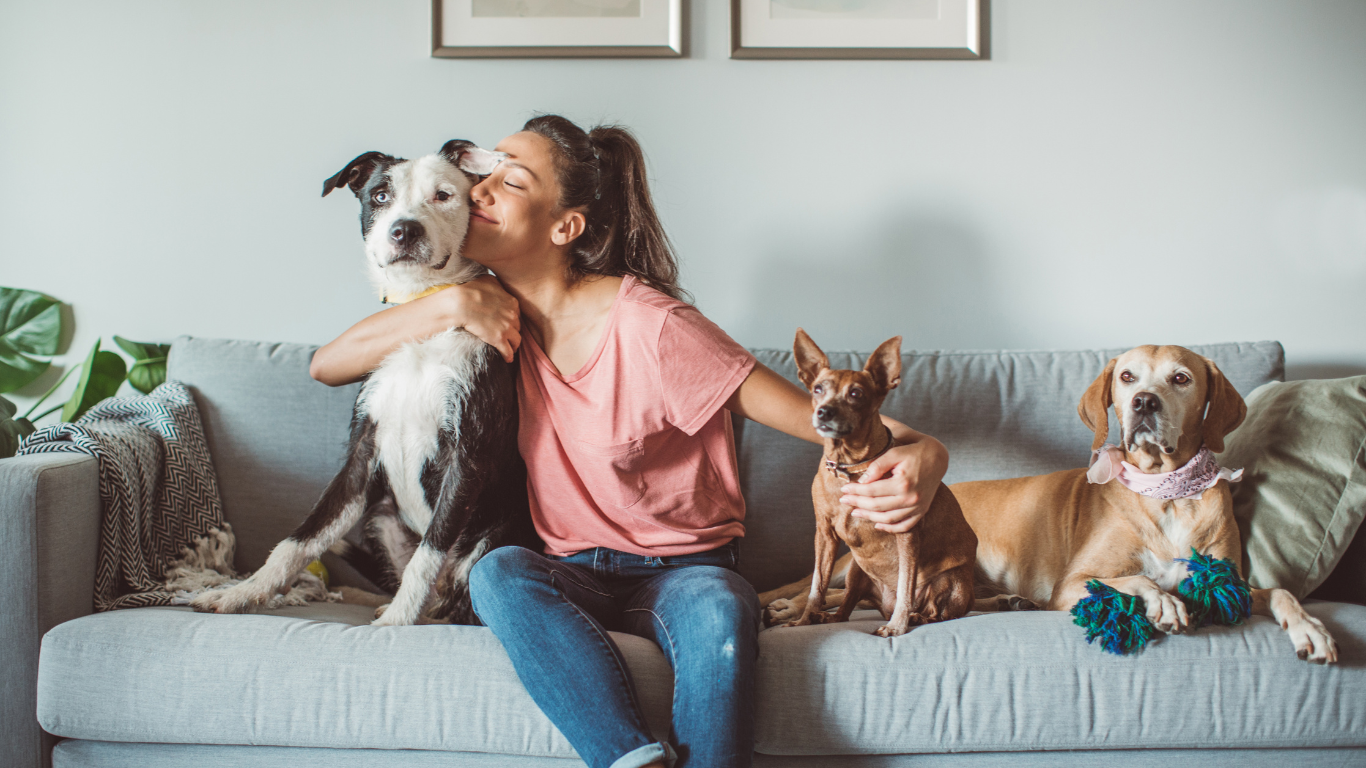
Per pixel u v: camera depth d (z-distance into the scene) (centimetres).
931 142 202
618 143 150
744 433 175
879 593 144
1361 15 200
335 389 177
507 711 111
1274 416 145
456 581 143
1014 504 164
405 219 132
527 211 133
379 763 115
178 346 182
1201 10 201
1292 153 202
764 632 121
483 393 138
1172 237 202
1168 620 113
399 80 200
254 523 170
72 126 200
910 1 201
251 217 201
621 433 128
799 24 200
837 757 115
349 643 115
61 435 143
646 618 121
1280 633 115
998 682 112
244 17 200
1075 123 202
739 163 202
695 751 98
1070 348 202
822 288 203
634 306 131
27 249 201
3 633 122
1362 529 136
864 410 127
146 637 116
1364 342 201
